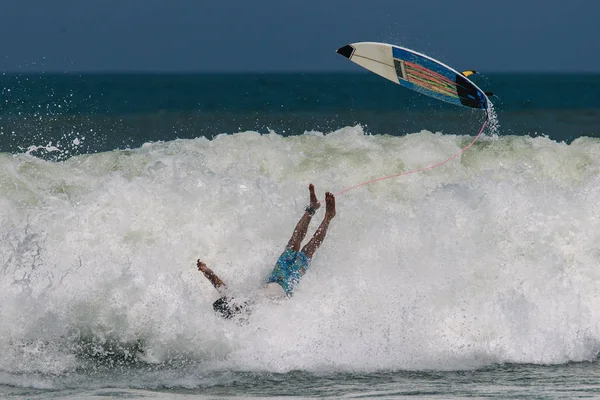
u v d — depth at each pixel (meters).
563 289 26.80
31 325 24.73
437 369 23.48
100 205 28.95
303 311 25.47
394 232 28.39
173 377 22.58
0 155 34.22
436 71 31.22
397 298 26.12
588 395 20.70
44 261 26.53
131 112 111.81
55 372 22.89
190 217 28.97
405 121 102.94
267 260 28.09
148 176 30.16
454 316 25.80
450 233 28.23
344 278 26.55
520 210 29.05
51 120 84.56
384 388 21.41
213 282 26.11
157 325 25.03
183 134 86.31
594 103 152.88
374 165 34.81
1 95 141.50
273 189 31.50
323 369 23.42
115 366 23.56
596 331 26.19
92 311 25.30
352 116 111.06
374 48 32.09
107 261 26.91
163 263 27.47
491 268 27.22
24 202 30.02
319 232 27.52
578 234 28.47
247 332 24.73
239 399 20.39
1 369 22.95
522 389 21.30
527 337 25.34
